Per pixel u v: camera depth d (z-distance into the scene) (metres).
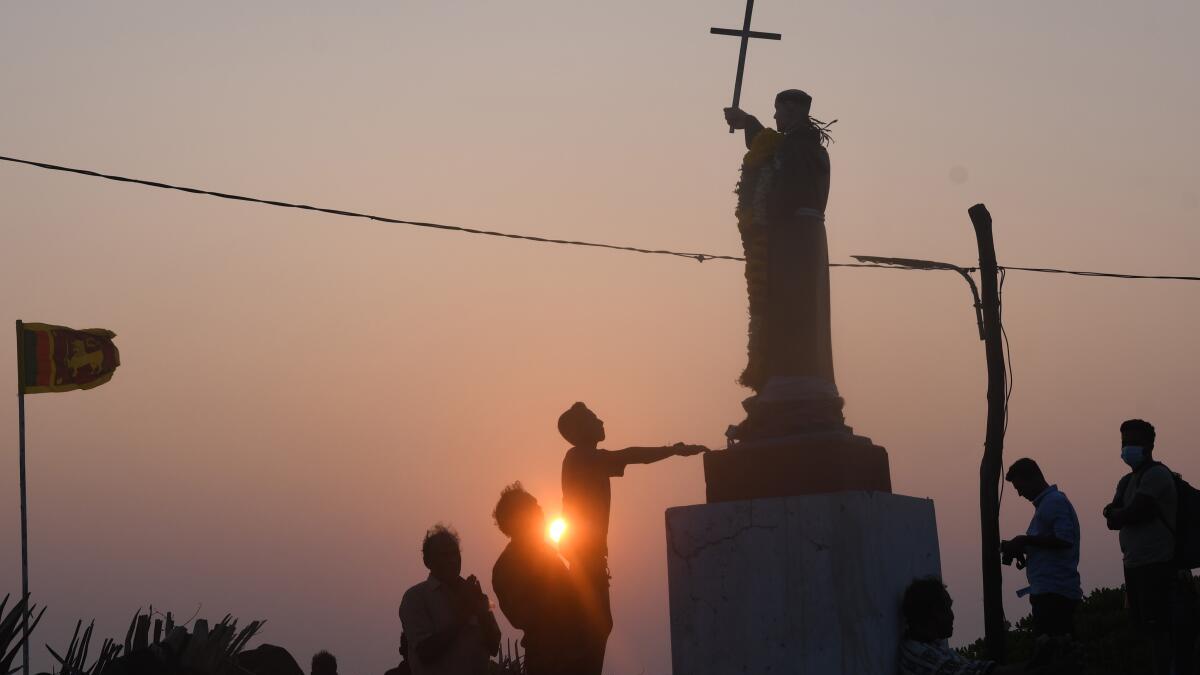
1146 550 10.26
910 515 8.34
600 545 8.59
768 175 8.76
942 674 7.59
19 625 11.92
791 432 8.33
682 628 8.15
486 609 9.13
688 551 8.21
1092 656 14.19
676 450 8.67
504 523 8.61
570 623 8.37
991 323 15.98
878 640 7.62
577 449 8.80
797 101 9.01
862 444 8.29
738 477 8.27
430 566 9.09
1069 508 10.62
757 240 8.81
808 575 7.80
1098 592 16.48
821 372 8.60
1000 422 15.78
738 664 7.92
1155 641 10.22
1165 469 10.34
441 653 8.87
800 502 7.89
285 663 17.12
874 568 7.76
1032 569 10.65
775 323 8.66
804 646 7.74
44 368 17.42
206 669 12.43
